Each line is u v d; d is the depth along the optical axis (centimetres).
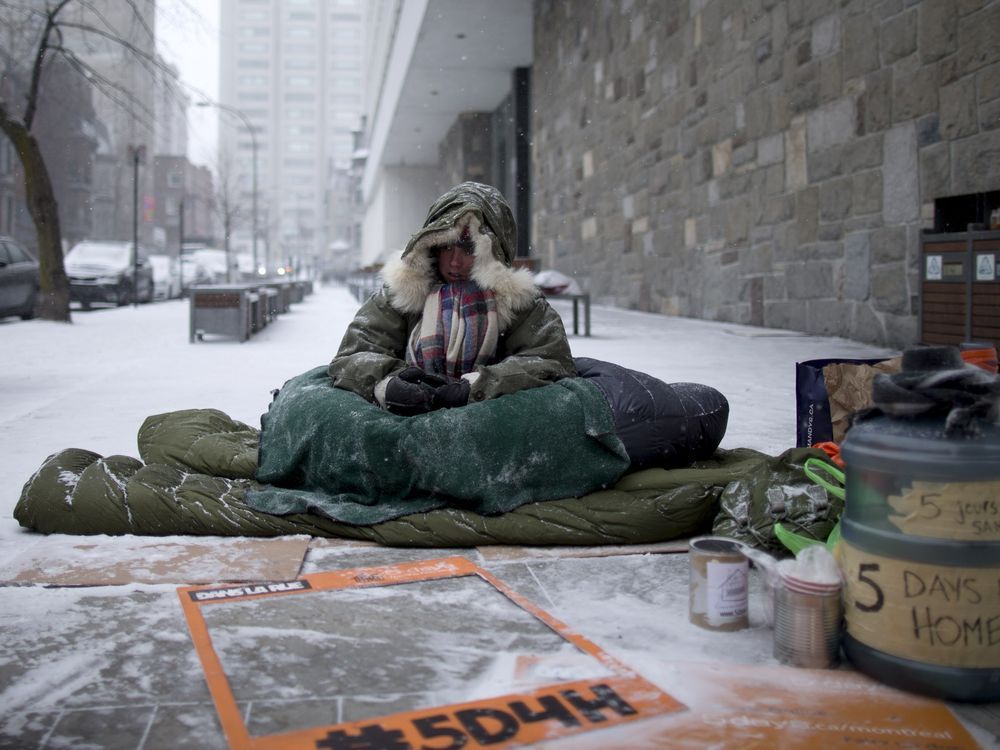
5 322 1577
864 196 959
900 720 190
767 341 1019
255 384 732
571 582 278
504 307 354
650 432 346
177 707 194
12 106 3166
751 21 1214
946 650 196
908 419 206
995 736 184
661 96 1560
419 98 3244
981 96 767
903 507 201
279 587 268
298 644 226
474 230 347
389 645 225
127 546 312
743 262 1264
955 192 806
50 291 1542
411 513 318
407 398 332
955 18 797
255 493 336
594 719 187
